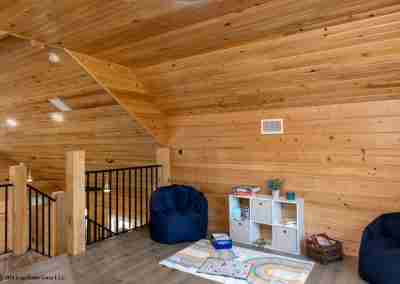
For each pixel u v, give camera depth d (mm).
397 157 2963
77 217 3305
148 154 4930
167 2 2240
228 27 2631
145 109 4262
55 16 2457
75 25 2627
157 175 4676
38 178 7230
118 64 3668
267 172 3826
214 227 4305
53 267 2945
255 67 3158
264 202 3516
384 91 2924
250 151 3967
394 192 2984
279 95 3469
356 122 3182
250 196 3646
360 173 3170
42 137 5844
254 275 2773
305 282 2633
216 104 4035
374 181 3092
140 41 2986
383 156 3037
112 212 5695
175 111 4516
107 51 3244
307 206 3502
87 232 4766
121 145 5020
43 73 3922
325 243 3131
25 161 7074
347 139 3242
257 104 3770
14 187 3721
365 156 3137
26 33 2799
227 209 4180
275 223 3459
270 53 2926
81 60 3336
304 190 3533
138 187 5184
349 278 2703
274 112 3750
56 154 6156
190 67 3484
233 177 4133
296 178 3594
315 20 2404
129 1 2229
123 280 2697
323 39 2590
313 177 3473
